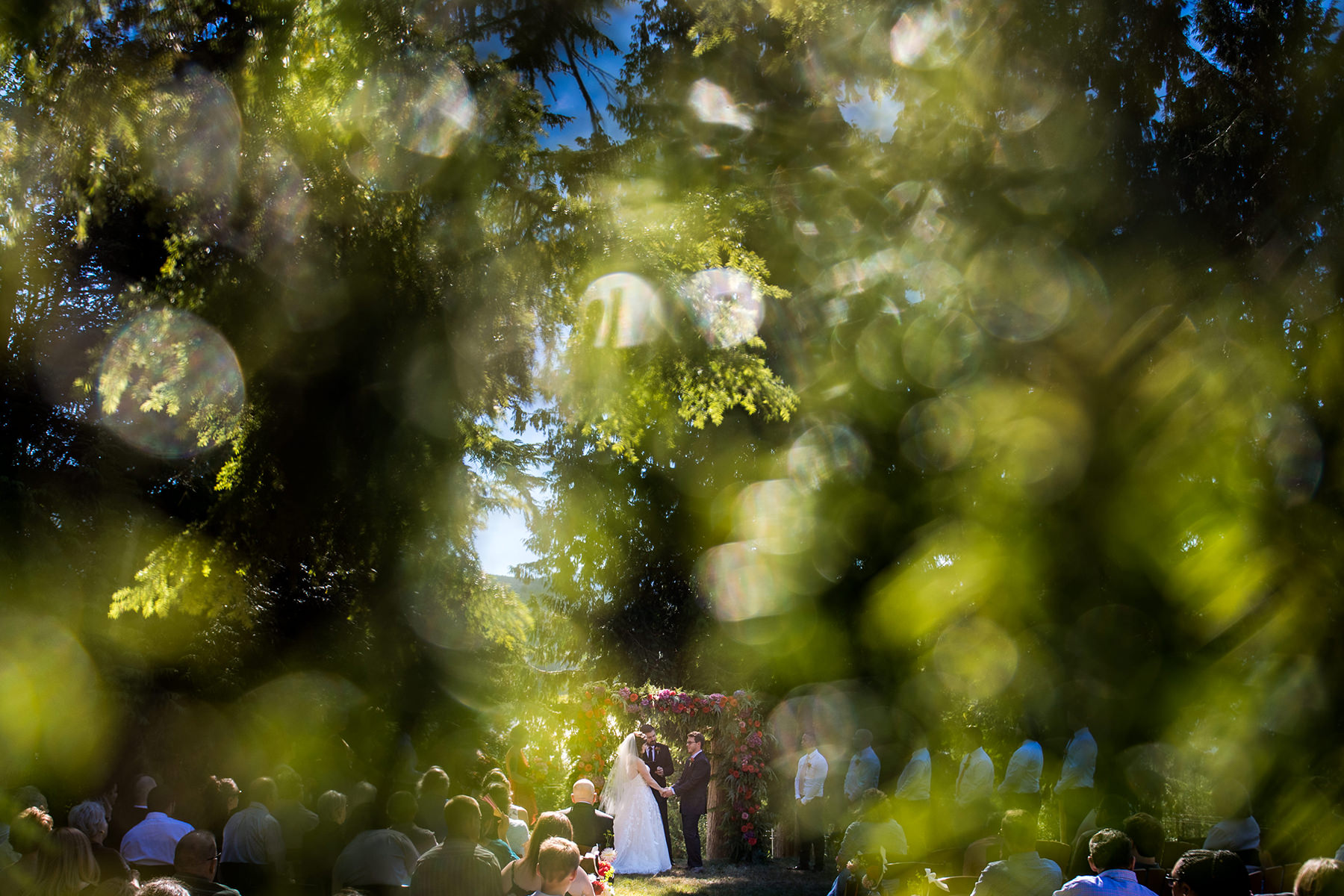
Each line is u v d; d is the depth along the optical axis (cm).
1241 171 1689
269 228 929
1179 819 1562
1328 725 1605
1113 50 1731
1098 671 1831
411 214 952
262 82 888
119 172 924
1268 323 1647
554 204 1033
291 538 1059
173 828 868
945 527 1983
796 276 1706
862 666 2180
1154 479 1734
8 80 880
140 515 1642
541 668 2480
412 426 1034
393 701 1895
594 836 1038
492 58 1027
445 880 568
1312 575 1639
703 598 2492
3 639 1359
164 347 990
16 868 546
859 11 1652
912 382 1941
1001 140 1742
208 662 1625
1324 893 456
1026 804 1259
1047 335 1767
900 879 851
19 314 1631
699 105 1591
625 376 1045
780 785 1644
